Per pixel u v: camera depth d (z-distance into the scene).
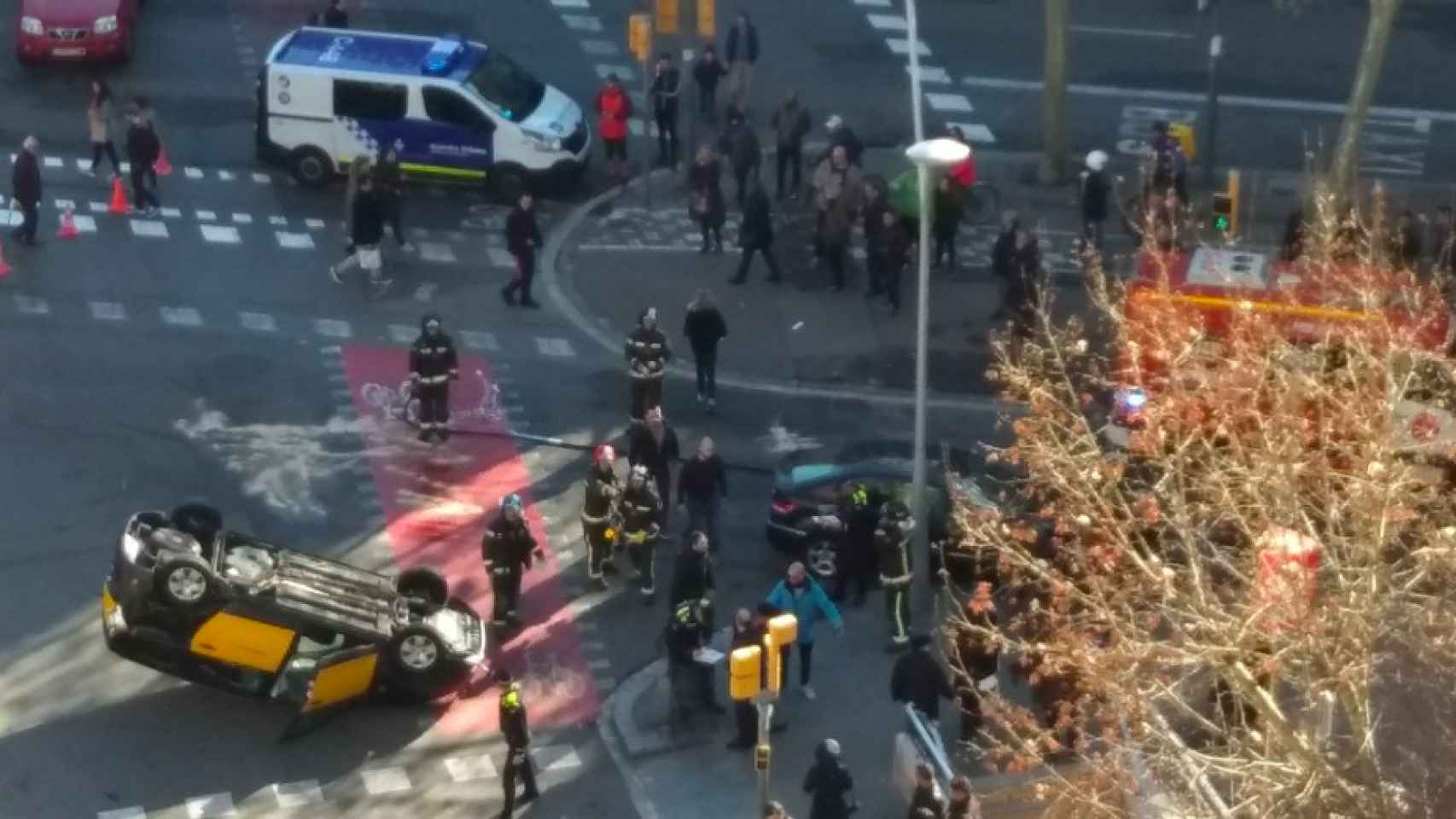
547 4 45.03
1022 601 26.44
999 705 22.34
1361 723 19.28
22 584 27.92
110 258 35.66
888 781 25.12
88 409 31.67
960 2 45.84
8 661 26.59
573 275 36.16
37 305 34.19
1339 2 46.38
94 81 38.78
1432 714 20.94
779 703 26.34
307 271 35.72
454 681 25.98
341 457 30.91
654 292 35.75
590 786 25.17
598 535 28.00
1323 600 20.67
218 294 34.84
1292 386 22.30
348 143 38.00
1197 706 23.61
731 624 27.70
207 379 32.56
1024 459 26.11
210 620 25.38
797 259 36.75
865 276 36.28
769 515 29.25
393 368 33.12
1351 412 21.12
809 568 28.45
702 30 37.81
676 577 26.03
